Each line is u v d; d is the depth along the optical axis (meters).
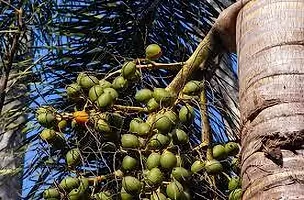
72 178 2.58
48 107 2.78
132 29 3.54
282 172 2.08
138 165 2.56
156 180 2.45
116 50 3.42
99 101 2.67
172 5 3.59
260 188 2.10
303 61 2.29
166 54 3.55
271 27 2.38
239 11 2.61
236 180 2.63
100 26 3.53
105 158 2.85
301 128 2.14
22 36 3.29
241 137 2.30
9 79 3.27
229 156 2.74
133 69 2.79
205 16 3.56
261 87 2.27
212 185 2.65
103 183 2.71
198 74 2.84
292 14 2.39
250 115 2.26
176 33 3.55
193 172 2.61
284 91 2.22
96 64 3.40
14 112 3.31
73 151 2.67
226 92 3.32
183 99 2.75
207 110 2.81
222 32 2.77
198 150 2.69
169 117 2.61
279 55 2.30
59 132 2.77
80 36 3.49
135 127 2.61
